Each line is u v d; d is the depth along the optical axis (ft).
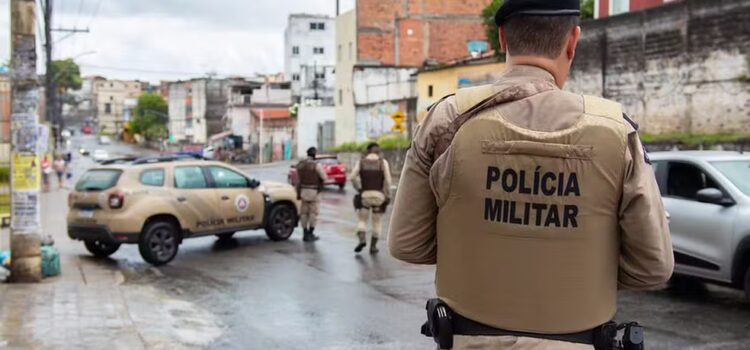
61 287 30.83
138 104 408.46
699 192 26.78
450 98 7.38
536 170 6.73
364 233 41.81
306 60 308.19
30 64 30.35
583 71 81.15
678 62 70.28
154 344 22.17
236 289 32.22
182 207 40.93
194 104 340.59
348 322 25.62
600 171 6.73
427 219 7.52
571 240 6.74
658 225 6.89
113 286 32.01
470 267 7.00
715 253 26.50
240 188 45.11
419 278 34.01
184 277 35.60
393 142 133.18
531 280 6.77
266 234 50.88
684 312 25.96
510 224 6.81
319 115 214.28
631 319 24.94
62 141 274.57
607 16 78.02
